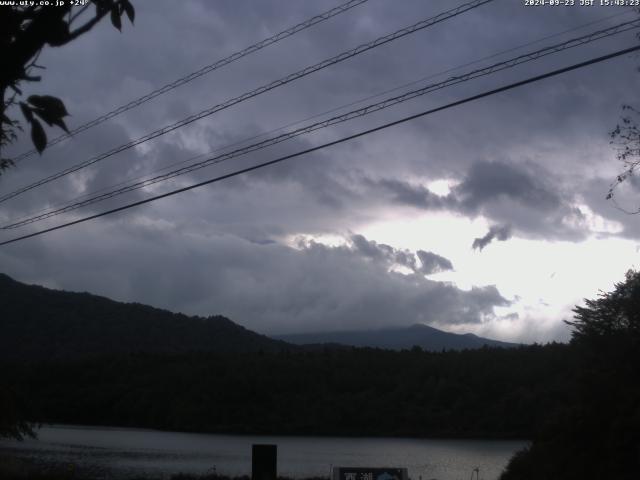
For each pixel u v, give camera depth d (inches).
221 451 2463.1
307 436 3526.1
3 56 135.7
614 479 856.3
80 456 2092.8
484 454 2431.1
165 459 2089.1
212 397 4008.4
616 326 984.9
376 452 2544.3
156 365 4569.4
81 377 4446.4
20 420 1464.1
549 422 1047.0
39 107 136.2
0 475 1257.4
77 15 149.6
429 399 3730.3
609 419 901.8
